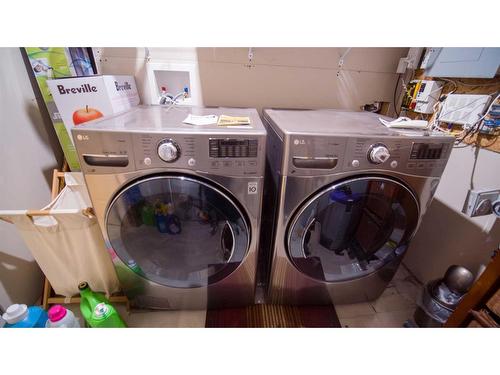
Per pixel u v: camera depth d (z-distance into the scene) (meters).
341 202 1.05
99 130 0.83
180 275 1.17
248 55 1.50
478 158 1.15
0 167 1.13
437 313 1.16
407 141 0.91
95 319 1.06
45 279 1.33
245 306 1.33
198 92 1.58
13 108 1.20
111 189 0.92
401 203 1.04
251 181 0.93
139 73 1.51
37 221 1.02
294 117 1.23
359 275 1.25
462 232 1.27
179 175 0.91
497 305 0.80
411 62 1.46
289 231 1.05
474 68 1.08
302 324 1.27
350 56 1.56
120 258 1.09
